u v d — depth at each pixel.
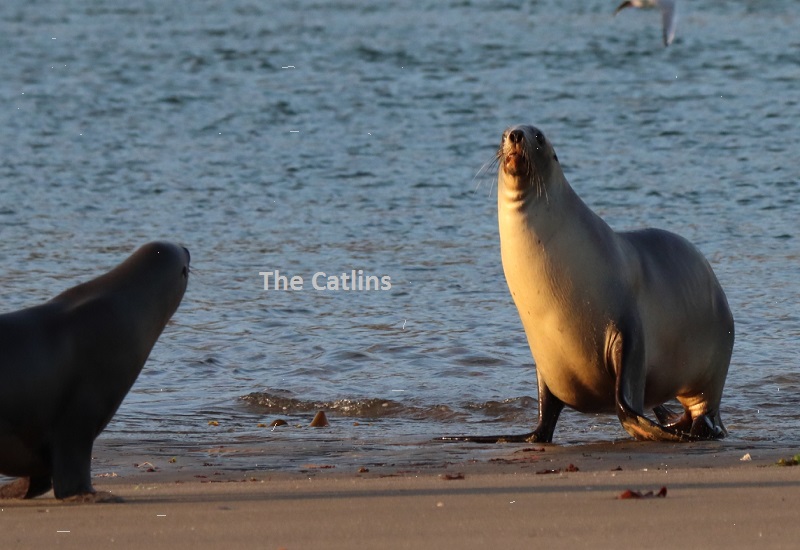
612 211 92.88
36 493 31.83
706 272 46.97
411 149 119.25
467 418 48.81
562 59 176.75
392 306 68.38
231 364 57.97
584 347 43.09
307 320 65.75
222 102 149.00
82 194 100.50
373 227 88.56
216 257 79.81
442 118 135.62
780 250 80.12
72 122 136.25
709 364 46.47
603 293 42.72
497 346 60.53
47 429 30.61
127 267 32.50
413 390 52.97
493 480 32.38
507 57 179.50
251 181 105.88
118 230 87.75
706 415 45.47
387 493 30.25
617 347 42.62
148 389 53.56
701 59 173.75
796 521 25.33
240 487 32.19
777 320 64.62
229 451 40.78
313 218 91.56
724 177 104.12
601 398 44.34
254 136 127.75
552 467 36.12
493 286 72.50
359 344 61.03
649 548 23.27
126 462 38.59
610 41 193.38
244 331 63.59
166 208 95.44
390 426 47.19
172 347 60.50
